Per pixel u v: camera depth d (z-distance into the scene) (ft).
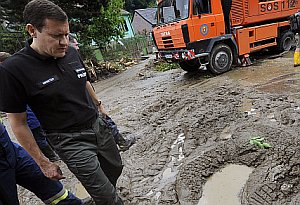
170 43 26.78
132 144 14.74
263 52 34.37
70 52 7.47
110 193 7.80
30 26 6.40
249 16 28.55
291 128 13.04
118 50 64.95
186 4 24.79
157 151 13.61
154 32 29.25
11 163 7.27
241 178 10.52
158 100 21.68
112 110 22.63
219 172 11.12
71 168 7.56
